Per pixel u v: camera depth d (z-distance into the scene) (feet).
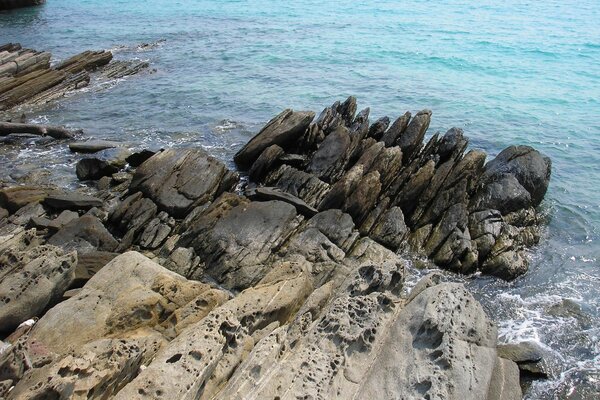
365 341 33.63
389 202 59.26
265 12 193.06
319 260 49.47
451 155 64.08
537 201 63.46
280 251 51.01
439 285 37.86
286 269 43.32
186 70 120.88
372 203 56.59
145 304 38.29
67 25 176.14
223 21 179.42
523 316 46.32
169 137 82.23
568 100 99.55
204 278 48.65
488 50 133.18
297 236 51.70
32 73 105.91
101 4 219.00
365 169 60.80
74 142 77.36
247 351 33.65
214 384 30.91
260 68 121.49
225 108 96.07
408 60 126.52
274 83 110.73
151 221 54.44
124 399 27.73
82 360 29.37
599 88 105.50
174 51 138.92
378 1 206.28
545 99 100.22
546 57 126.41
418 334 33.99
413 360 32.60
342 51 135.03
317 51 135.54
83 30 168.25
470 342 34.09
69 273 42.60
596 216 62.44
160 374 29.25
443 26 160.56
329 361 32.32
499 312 46.91
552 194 67.26
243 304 37.50
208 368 30.22
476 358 33.17
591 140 82.94
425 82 110.83
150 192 57.06
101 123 88.69
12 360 31.50
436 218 56.80
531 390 38.19
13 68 107.86
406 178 61.21
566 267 53.16
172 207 55.57
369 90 106.63
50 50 141.59
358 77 114.62
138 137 82.33
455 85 108.78
